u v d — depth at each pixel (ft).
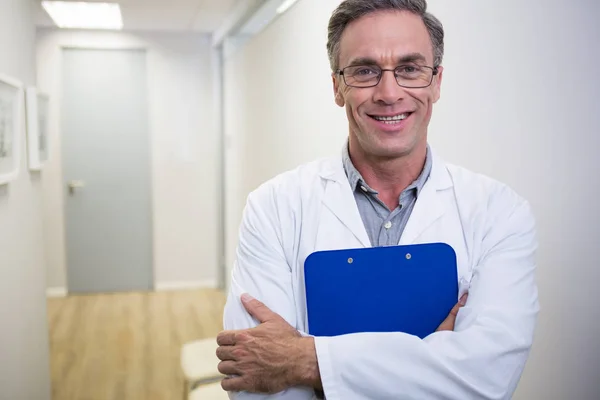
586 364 4.22
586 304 4.19
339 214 3.48
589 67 3.98
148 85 15.74
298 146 8.77
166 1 11.78
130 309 14.62
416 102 3.15
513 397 5.09
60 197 15.58
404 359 2.93
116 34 15.30
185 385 7.16
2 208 6.65
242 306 3.33
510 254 3.28
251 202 3.66
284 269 3.49
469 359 2.92
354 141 3.44
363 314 3.22
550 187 4.37
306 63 8.25
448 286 3.26
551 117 4.28
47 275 15.74
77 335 12.67
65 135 15.52
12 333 7.04
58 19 13.89
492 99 4.78
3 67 6.81
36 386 8.28
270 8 10.83
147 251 16.39
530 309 3.15
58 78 15.17
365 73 3.16
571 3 4.09
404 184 3.46
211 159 16.31
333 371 2.94
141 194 16.16
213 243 16.58
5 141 6.51
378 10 3.11
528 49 4.43
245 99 12.68
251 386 3.05
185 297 15.78
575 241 4.21
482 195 3.48
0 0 6.72
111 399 9.50
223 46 15.21
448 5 5.33
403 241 3.41
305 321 3.44
